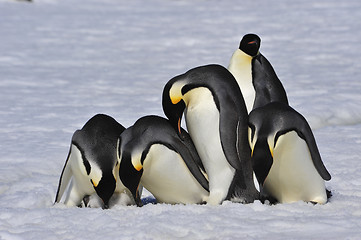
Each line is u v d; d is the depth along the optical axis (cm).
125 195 1677
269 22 7150
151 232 1369
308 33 6319
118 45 5894
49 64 4925
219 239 1316
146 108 3269
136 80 4244
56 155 2325
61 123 2947
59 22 7294
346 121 3030
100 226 1449
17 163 2216
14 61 5012
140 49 5681
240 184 1627
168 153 1565
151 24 7256
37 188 1908
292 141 1517
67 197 1708
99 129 1641
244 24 7075
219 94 1578
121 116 3052
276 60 4969
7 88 3947
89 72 4588
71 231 1418
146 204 1705
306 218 1459
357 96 3481
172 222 1435
